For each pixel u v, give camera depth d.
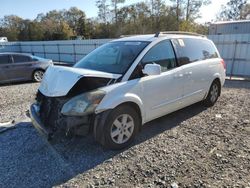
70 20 67.06
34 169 3.40
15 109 6.41
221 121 5.05
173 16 47.72
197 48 5.41
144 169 3.32
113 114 3.65
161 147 3.93
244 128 4.66
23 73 10.95
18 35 66.69
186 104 5.08
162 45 4.49
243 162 3.43
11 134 4.61
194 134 4.41
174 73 4.55
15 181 3.14
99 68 4.15
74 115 3.39
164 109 4.50
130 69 3.93
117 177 3.17
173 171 3.26
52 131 3.58
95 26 57.34
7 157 3.74
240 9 51.78
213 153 3.70
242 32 18.03
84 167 3.42
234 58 11.98
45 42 25.77
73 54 22.83
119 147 3.84
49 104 3.81
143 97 4.02
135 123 4.00
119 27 51.38
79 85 3.68
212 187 2.91
